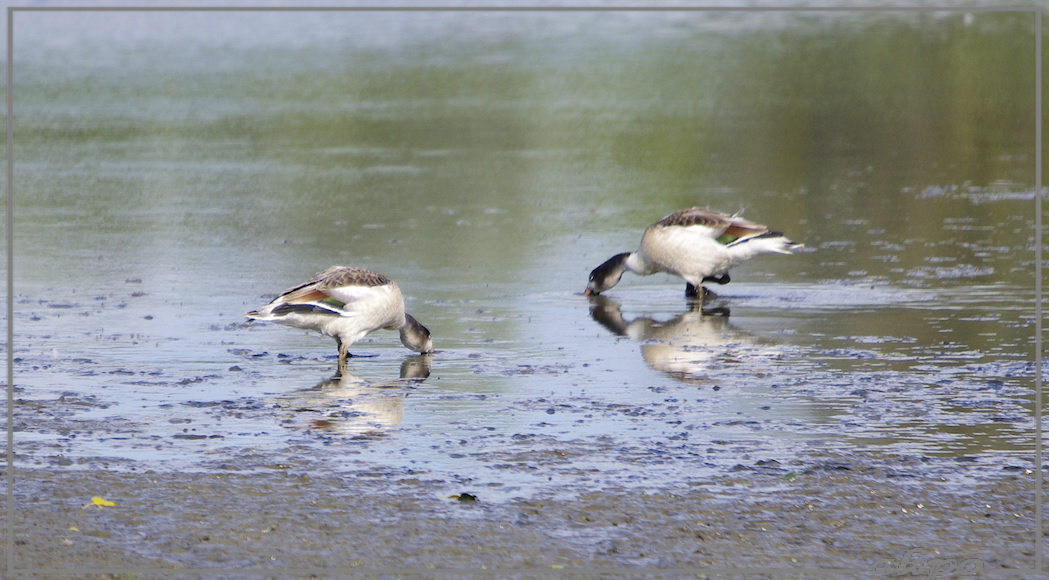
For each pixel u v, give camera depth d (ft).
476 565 25.12
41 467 31.14
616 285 58.70
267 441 33.45
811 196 81.20
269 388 39.47
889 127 109.50
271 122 118.42
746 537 26.61
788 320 49.93
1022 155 95.30
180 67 155.43
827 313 51.06
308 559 25.40
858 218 73.46
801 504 28.45
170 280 59.16
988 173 88.22
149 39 179.63
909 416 35.60
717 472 30.68
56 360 43.32
